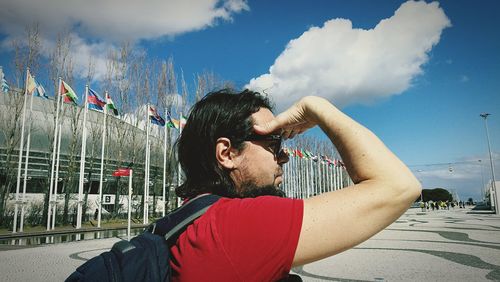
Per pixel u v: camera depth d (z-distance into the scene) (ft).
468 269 25.36
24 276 25.53
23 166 96.58
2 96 93.15
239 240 2.43
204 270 2.40
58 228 77.87
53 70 91.66
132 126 111.86
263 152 3.27
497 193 121.08
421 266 26.94
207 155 3.30
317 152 203.82
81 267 2.68
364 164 2.68
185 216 2.82
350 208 2.49
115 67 109.91
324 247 2.42
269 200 2.64
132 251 2.56
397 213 2.54
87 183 107.86
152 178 115.85
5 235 60.85
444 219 95.50
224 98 3.42
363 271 25.46
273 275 2.41
